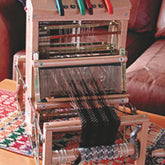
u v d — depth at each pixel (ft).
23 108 4.72
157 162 3.90
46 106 3.64
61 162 3.34
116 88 4.04
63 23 3.87
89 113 3.42
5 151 3.90
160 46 7.11
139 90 5.73
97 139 3.41
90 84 3.90
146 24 7.65
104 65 3.95
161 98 5.61
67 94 3.77
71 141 4.23
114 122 3.33
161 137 4.36
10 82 5.50
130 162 3.88
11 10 6.98
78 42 4.08
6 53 7.07
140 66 6.09
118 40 4.01
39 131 3.36
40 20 3.51
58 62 3.73
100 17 3.69
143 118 3.42
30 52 3.74
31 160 3.79
